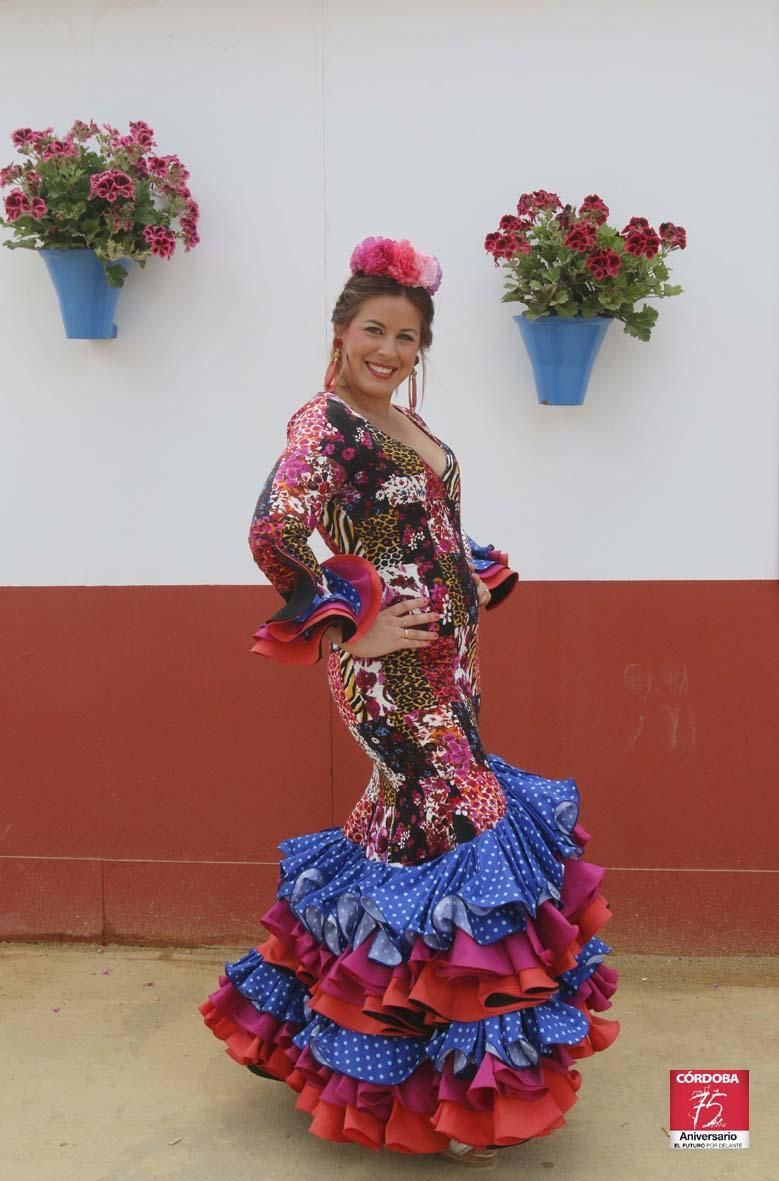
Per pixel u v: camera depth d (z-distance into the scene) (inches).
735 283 140.3
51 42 143.5
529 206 132.6
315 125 141.6
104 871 152.8
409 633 101.7
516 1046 100.5
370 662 104.9
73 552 148.9
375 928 102.6
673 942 148.9
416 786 105.0
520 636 145.6
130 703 150.3
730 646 144.6
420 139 140.9
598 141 139.8
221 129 142.5
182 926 152.9
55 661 150.6
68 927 153.9
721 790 146.6
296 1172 108.9
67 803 152.3
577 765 146.9
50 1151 111.4
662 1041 130.6
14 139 134.6
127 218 134.3
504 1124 99.0
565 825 109.2
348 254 142.8
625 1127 115.5
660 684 145.5
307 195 142.5
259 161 142.6
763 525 143.1
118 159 135.8
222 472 146.5
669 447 142.7
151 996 140.9
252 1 140.9
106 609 149.2
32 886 153.7
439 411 143.8
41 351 146.7
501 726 146.6
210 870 151.6
